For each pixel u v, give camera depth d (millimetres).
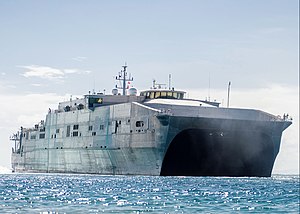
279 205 86625
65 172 191750
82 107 180250
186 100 166250
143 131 147500
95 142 169250
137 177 156125
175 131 140375
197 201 90938
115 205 83000
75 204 83938
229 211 77875
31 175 188625
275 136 151500
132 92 186250
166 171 147875
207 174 159000
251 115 153750
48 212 73438
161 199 93188
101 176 163750
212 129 143250
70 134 185125
